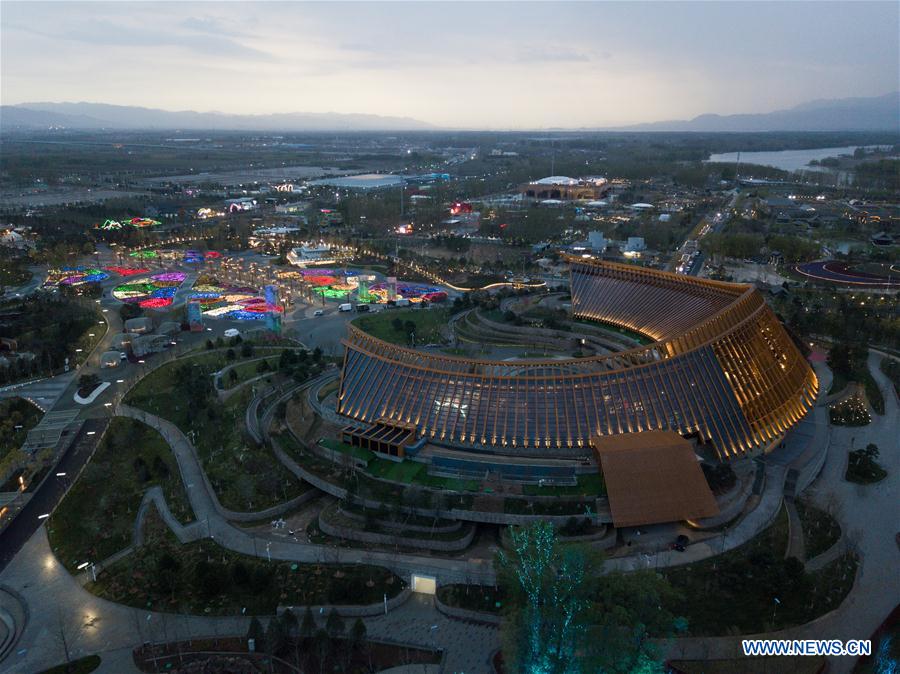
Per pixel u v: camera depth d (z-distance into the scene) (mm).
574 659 82375
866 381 184750
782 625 95812
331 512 122812
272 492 130000
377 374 146625
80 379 190875
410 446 133000
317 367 192375
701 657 89875
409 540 113500
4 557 115500
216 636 96000
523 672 81500
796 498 127750
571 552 90562
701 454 130750
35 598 104938
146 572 109875
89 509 129875
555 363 140375
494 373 160750
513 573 93875
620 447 119750
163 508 128500
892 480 136375
